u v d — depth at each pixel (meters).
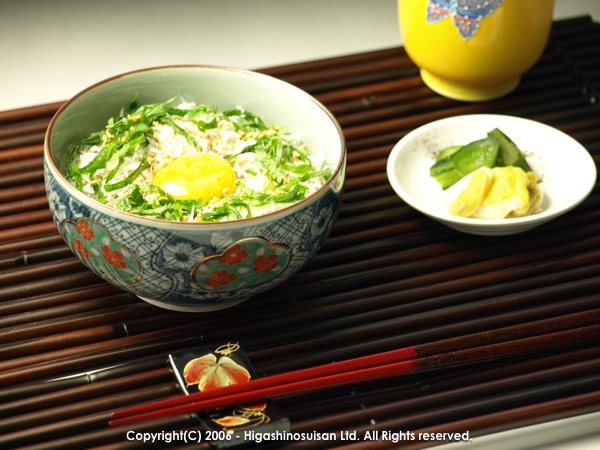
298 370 0.66
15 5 0.94
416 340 0.69
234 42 0.92
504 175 0.74
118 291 0.71
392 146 0.80
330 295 0.71
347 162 0.79
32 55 0.89
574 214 0.76
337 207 0.68
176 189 0.69
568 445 0.66
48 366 0.67
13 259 0.72
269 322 0.69
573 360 0.68
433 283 0.72
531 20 0.79
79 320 0.69
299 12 0.95
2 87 0.86
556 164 0.77
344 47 0.92
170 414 0.63
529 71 0.85
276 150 0.71
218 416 0.64
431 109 0.83
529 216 0.72
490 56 0.79
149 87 0.73
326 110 0.71
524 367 0.68
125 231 0.64
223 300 0.67
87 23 0.93
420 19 0.80
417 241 0.74
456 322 0.70
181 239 0.64
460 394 0.67
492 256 0.74
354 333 0.69
